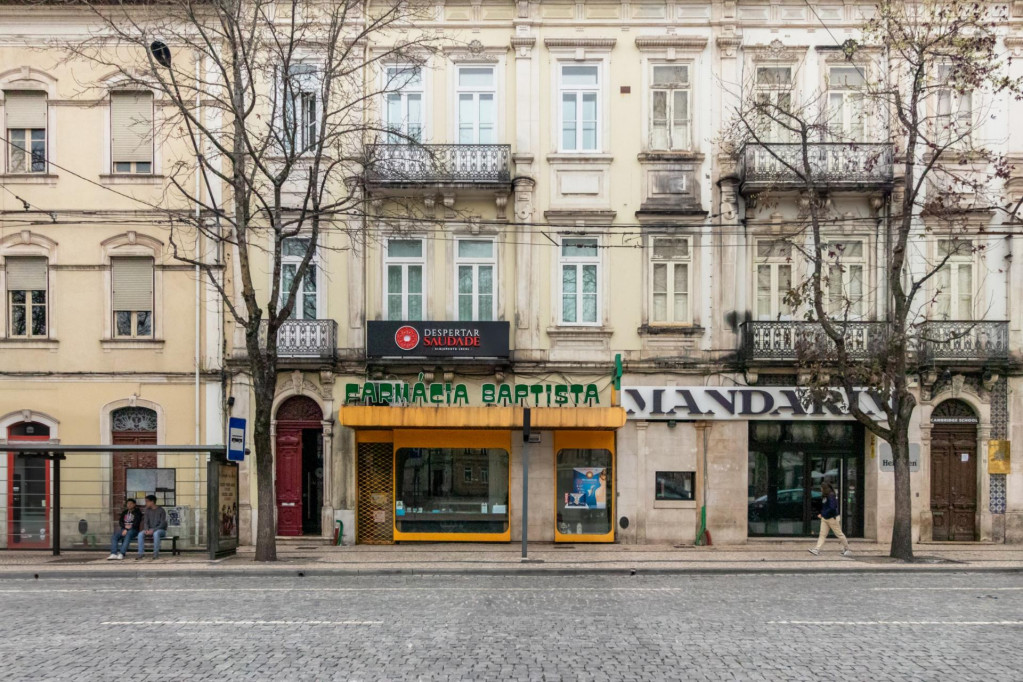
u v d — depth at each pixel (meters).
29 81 20.72
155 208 19.78
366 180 18.88
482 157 20.50
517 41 20.66
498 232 20.75
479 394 20.69
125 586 14.12
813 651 9.13
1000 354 20.23
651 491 20.42
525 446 17.20
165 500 18.47
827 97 20.56
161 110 20.61
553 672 8.20
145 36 17.00
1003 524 20.41
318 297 20.73
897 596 13.02
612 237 20.72
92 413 20.56
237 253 20.66
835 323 17.83
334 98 20.23
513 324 20.64
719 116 20.64
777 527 21.09
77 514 18.44
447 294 20.69
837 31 20.64
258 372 16.80
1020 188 20.52
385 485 20.59
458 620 10.88
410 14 19.33
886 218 20.25
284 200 20.73
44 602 12.39
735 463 20.39
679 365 20.48
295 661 8.62
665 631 10.18
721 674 8.15
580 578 15.19
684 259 20.77
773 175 20.03
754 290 20.69
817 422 21.14
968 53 16.97
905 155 18.14
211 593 13.27
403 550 18.92
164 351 20.59
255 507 20.47
